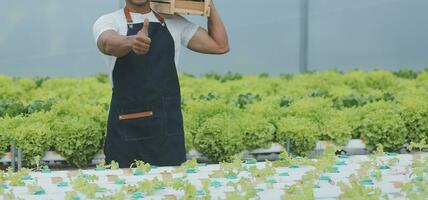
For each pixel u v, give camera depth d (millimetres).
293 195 4824
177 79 6973
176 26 6984
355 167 5625
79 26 15695
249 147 8734
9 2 15484
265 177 5285
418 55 16047
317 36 16078
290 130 8695
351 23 16078
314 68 16062
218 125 8625
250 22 16000
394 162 5695
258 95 10891
